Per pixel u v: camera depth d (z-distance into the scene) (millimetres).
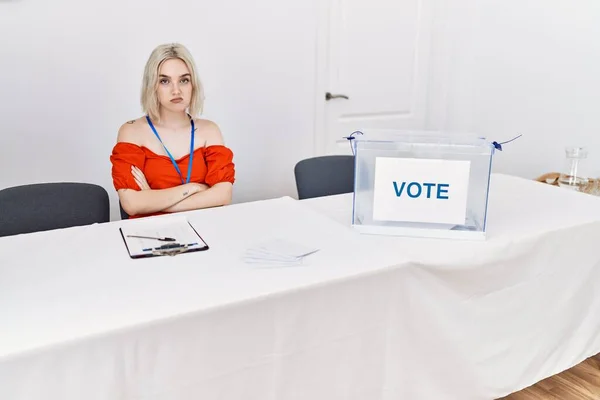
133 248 1510
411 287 1463
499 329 1665
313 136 3561
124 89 2900
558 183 2674
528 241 1655
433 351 1542
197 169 2100
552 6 3307
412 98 3977
